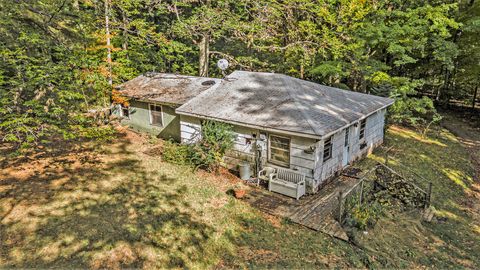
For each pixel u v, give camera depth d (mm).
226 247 7984
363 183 11438
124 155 13367
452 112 28438
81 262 6926
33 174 10812
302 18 20281
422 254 8750
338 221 9250
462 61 24422
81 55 12969
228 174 12203
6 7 11281
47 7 12492
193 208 9562
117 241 7676
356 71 21297
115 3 15562
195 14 18531
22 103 11195
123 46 18375
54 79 11984
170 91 15750
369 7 18453
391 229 9766
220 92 13984
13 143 13125
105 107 15789
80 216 8625
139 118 16672
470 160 17031
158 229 8320
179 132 15070
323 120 10977
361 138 14453
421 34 18750
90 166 11938
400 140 18594
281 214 9555
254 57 22906
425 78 29312
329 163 11641
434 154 17031
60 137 14562
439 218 11117
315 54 19875
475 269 8430
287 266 7367
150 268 7000
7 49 10711
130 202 9562
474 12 21516
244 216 9406
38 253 7086
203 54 19438
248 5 18828
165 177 11500
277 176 11289
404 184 12359
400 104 19156
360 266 7609
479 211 12164
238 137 12172
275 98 12367
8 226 7918
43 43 12008
